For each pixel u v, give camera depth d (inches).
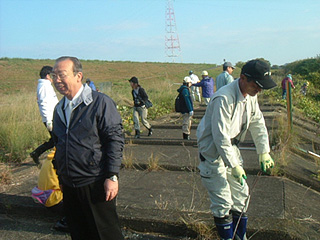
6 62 1670.8
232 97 108.9
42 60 1861.5
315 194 170.6
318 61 1321.4
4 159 234.5
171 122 389.4
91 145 103.9
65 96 107.9
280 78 764.6
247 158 222.1
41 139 273.7
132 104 485.7
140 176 197.9
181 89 284.7
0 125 291.6
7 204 159.8
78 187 105.4
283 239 123.9
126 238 135.4
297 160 219.0
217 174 115.3
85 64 1813.5
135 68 1822.1
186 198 160.6
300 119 390.6
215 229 130.3
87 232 113.7
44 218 155.4
